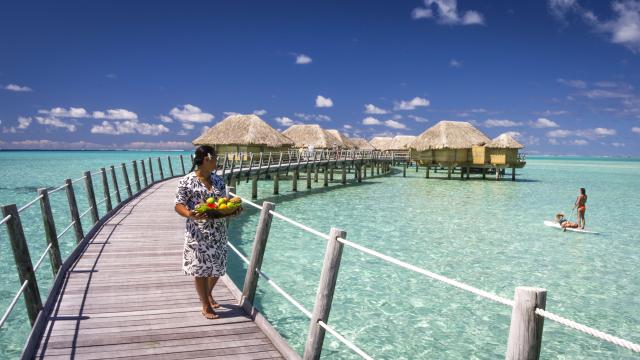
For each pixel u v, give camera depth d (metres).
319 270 10.25
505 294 9.14
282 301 8.34
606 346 6.86
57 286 5.70
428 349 6.65
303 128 50.50
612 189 35.75
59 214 17.53
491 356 6.46
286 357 4.04
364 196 26.53
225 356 4.08
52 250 6.15
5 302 7.99
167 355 4.04
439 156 42.47
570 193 31.28
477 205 23.30
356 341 6.87
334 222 17.28
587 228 17.41
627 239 15.18
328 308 3.79
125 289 5.76
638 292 9.48
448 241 14.19
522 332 2.18
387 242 13.88
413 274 10.14
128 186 14.16
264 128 36.28
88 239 8.41
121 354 4.02
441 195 28.03
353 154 38.25
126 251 7.66
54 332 4.42
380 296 8.73
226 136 35.06
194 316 4.92
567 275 10.67
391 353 6.51
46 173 44.09
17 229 4.52
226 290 5.80
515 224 17.62
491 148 41.94
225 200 4.34
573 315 8.19
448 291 9.05
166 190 16.47
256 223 16.11
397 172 55.22
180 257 7.36
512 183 40.03
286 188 30.62
